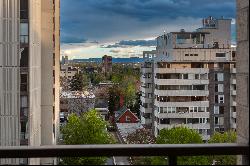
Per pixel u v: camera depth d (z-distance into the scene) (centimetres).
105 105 13300
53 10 4238
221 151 541
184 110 6956
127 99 13512
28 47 3161
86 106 11712
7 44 3125
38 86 3709
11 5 3114
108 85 18862
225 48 7744
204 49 7712
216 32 8362
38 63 3712
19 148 532
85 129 3847
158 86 6962
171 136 3738
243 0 675
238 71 699
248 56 645
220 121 7025
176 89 6956
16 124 3170
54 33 4453
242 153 543
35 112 3484
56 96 4722
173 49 7775
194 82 6975
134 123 8894
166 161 579
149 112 7919
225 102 7031
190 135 3712
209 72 7000
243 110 670
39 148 533
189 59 7762
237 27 707
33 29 3328
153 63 7769
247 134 648
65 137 4009
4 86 3152
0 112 3159
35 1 3475
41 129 4059
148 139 6003
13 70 3144
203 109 7006
